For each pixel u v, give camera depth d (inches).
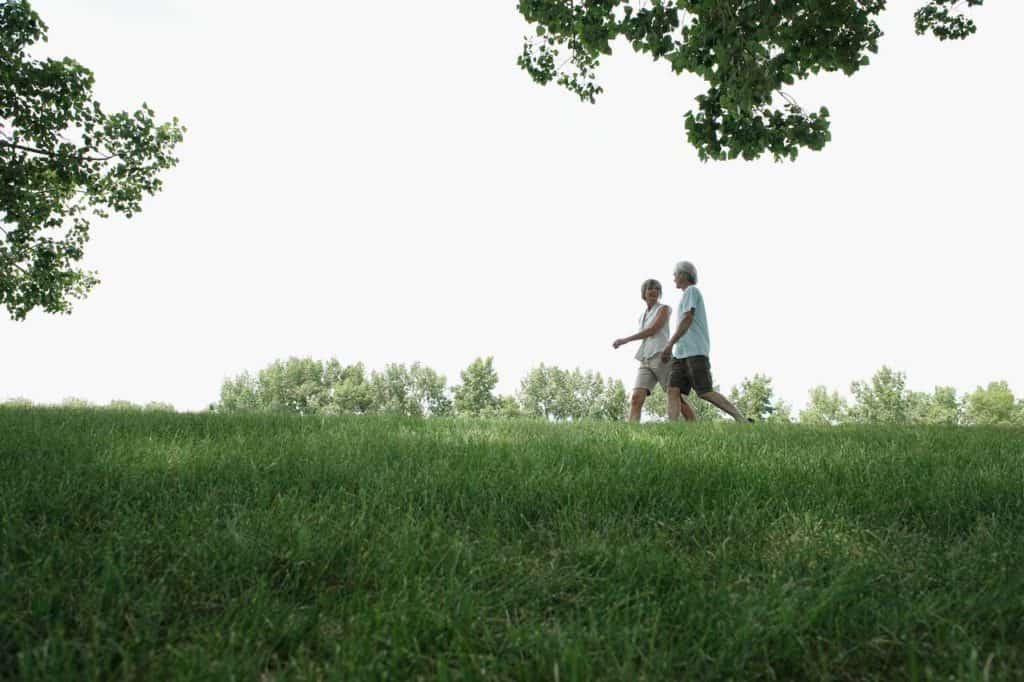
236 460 138.3
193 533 91.4
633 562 83.1
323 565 82.4
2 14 587.5
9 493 102.5
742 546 91.2
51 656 56.8
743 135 267.7
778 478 128.4
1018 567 80.8
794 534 96.0
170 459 139.1
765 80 248.8
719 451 165.9
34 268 731.4
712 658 60.8
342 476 126.0
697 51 259.4
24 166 639.1
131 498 108.1
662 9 266.5
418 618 66.8
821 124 261.4
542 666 57.8
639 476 126.3
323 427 221.9
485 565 82.7
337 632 66.7
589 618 68.1
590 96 417.1
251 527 92.7
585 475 127.0
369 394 3912.4
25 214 668.1
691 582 77.4
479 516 103.3
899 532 99.3
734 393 2997.0
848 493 117.9
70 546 83.8
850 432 236.7
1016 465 146.3
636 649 61.2
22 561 81.0
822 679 58.2
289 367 4082.2
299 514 99.0
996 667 60.0
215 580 76.2
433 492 112.0
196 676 55.2
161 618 67.0
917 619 66.9
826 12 243.6
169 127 721.6
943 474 132.6
